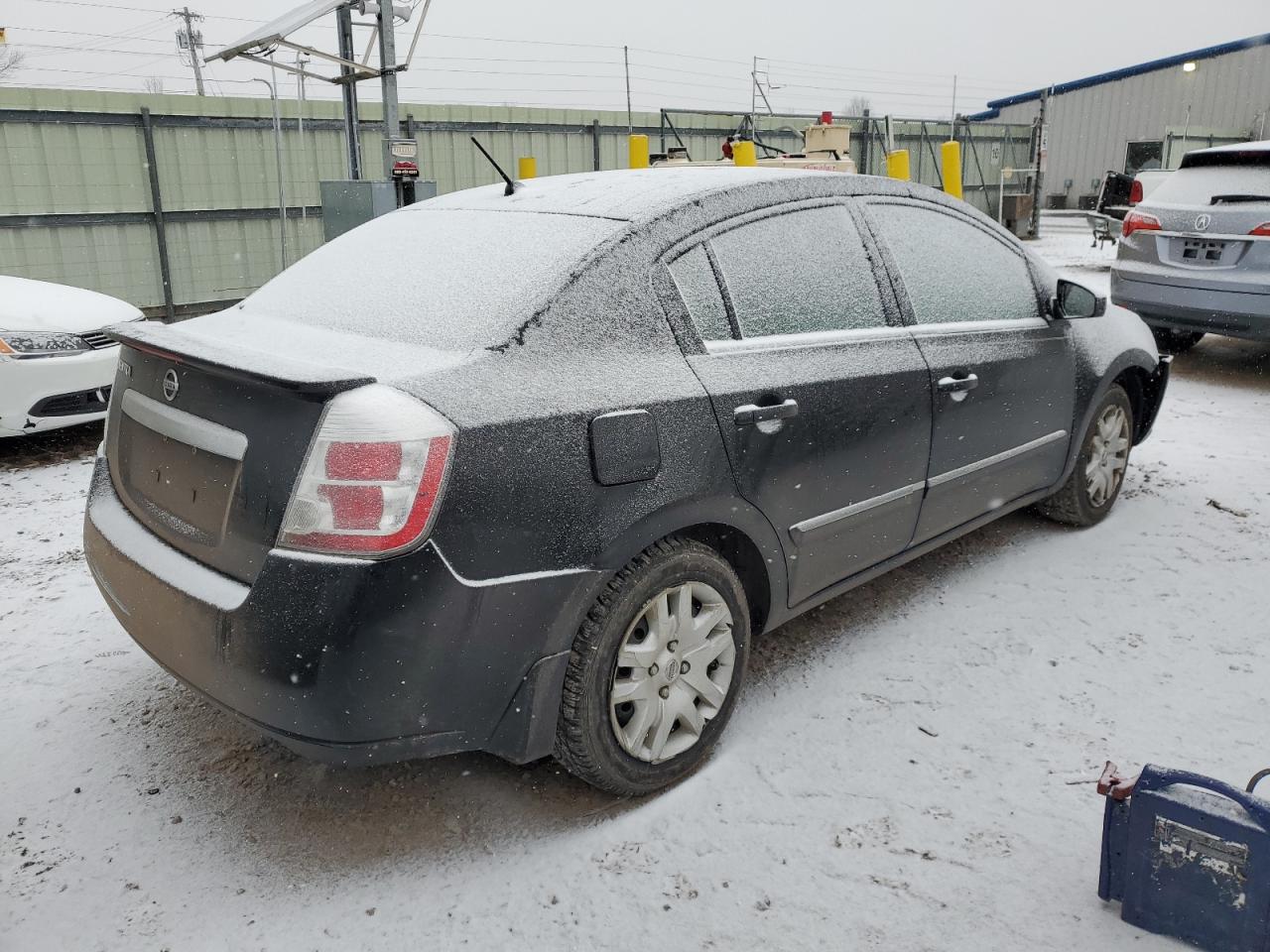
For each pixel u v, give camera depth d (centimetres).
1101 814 242
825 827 239
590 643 228
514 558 210
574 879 224
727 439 250
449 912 215
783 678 311
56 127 1033
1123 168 3034
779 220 288
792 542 277
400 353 224
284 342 243
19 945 206
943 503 335
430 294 250
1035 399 368
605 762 238
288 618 197
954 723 283
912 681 307
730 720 287
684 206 265
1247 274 639
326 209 879
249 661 202
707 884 221
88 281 1084
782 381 266
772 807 247
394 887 223
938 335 326
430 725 210
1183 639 330
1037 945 201
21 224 1029
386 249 291
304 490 199
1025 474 377
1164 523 436
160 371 240
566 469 217
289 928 211
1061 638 333
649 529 233
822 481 280
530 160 1015
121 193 1089
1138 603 358
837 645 332
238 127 1154
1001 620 347
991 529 436
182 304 1155
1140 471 512
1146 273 693
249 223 1186
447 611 203
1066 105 3191
